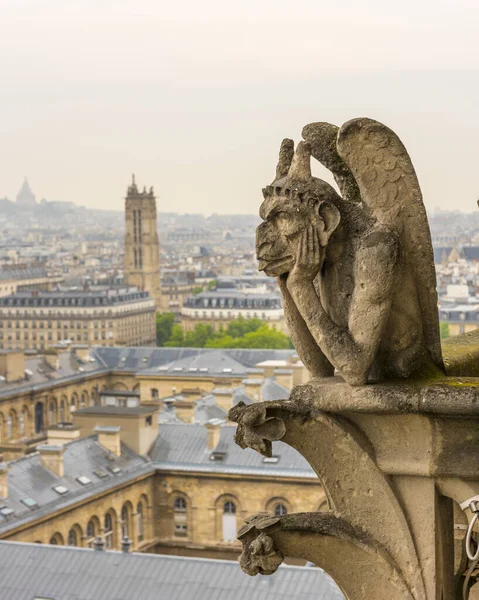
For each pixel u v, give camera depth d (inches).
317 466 601.3
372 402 577.9
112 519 6412.4
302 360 608.1
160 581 4389.8
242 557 606.5
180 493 6722.4
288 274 589.0
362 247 570.9
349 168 593.0
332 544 603.5
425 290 585.0
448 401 568.1
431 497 594.9
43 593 4478.3
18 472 6131.9
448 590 615.5
